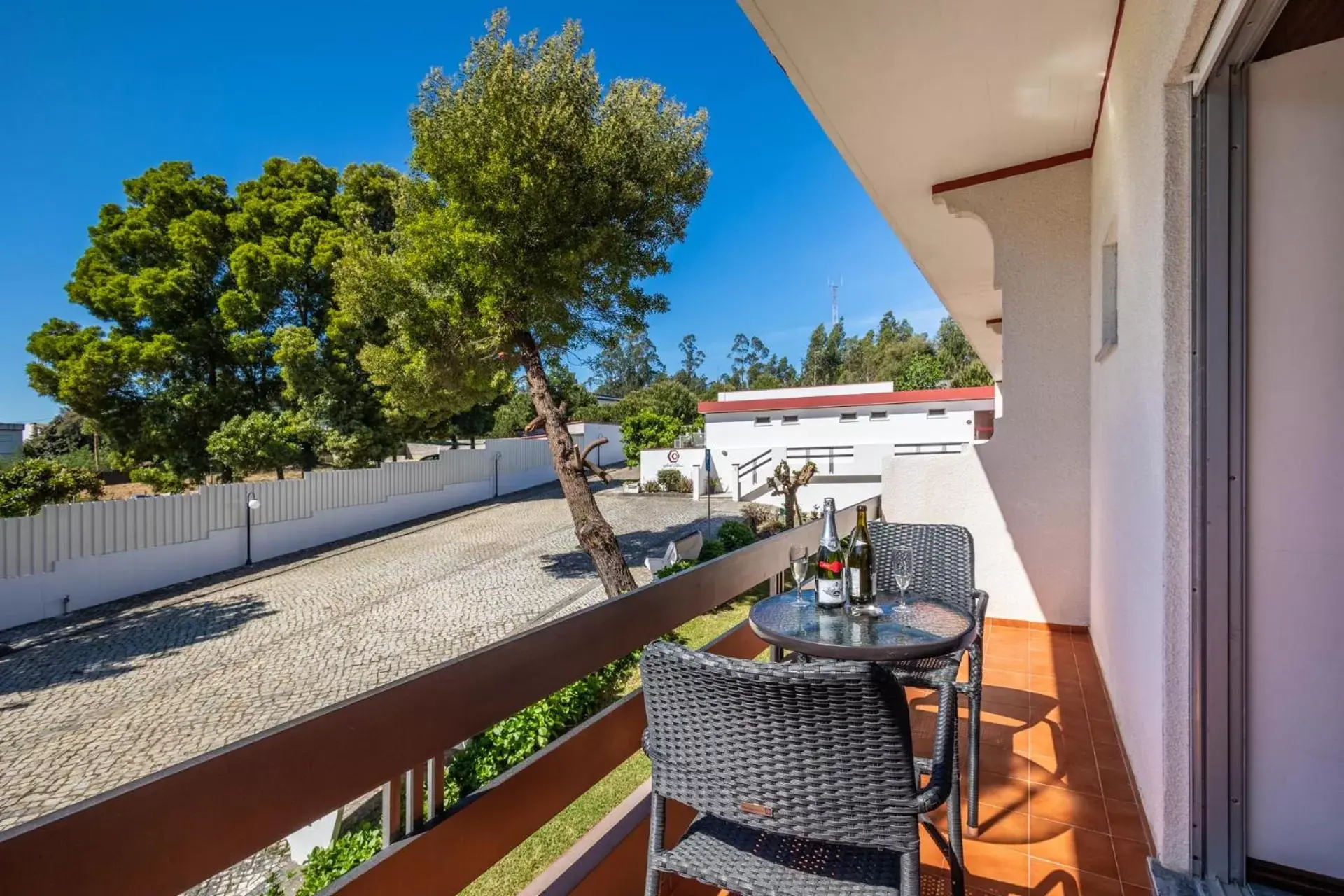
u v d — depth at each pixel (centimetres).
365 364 925
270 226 1545
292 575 1062
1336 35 129
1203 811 146
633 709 169
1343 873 135
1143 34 175
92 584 912
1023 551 374
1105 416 276
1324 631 136
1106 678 276
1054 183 355
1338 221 133
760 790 103
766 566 254
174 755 503
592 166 741
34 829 57
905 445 1548
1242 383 139
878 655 142
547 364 884
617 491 1864
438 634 770
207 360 1518
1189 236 145
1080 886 162
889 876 109
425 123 738
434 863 105
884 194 400
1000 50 246
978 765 198
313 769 84
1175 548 151
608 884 144
